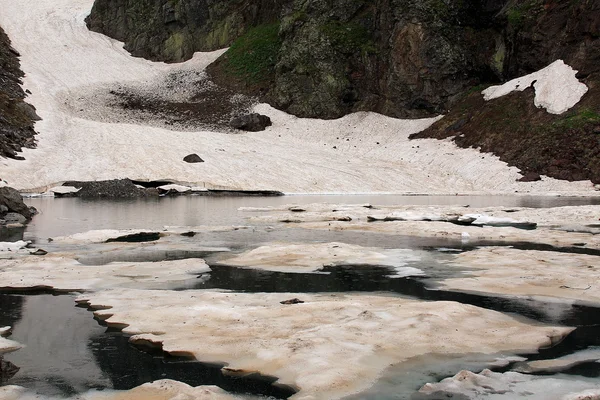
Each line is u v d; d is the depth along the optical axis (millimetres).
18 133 43062
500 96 49375
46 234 15641
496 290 8719
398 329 6422
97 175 37281
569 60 47156
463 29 55188
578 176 39531
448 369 5379
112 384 5105
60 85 62656
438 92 54500
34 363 5641
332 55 59500
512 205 26891
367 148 50656
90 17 82625
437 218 20344
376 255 11953
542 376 5234
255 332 6379
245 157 44125
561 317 7234
